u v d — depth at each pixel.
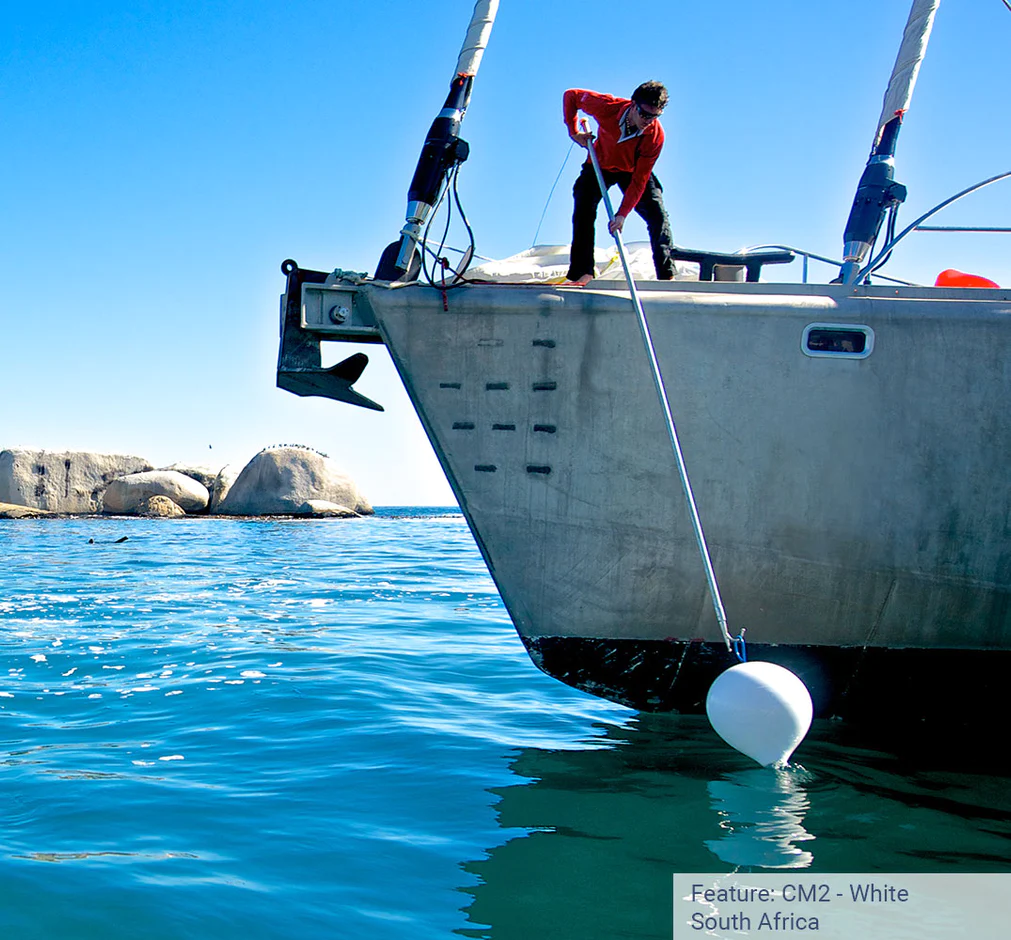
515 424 4.64
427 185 4.68
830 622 4.69
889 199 4.84
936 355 4.62
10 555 18.05
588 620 4.73
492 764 4.46
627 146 4.70
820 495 4.62
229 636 8.16
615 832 3.57
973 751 4.67
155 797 3.95
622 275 5.45
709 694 4.22
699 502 4.64
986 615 4.66
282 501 39.59
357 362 4.90
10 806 3.85
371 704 5.66
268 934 2.76
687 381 4.61
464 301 4.60
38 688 6.09
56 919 2.84
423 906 2.95
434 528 31.41
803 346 4.61
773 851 3.39
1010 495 4.61
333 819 3.70
